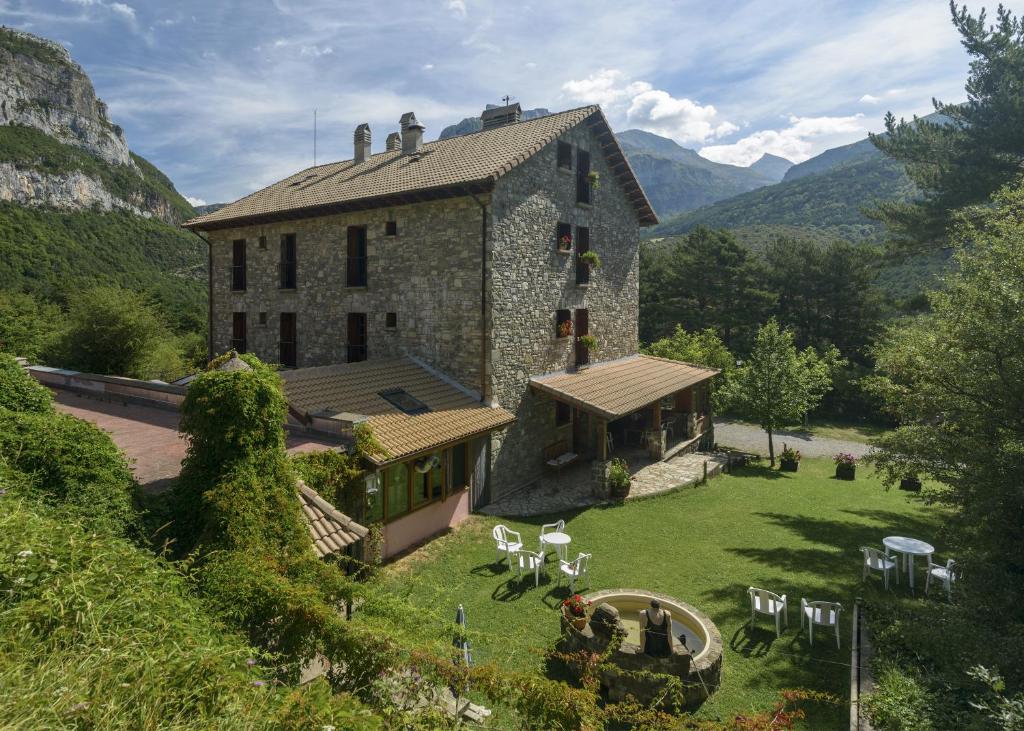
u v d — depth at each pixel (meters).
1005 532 8.12
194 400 7.32
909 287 41.94
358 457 10.67
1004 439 9.09
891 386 11.23
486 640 6.13
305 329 18.94
